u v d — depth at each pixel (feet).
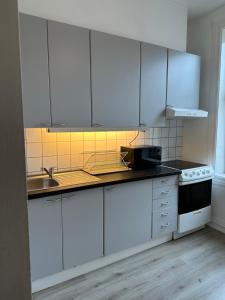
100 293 6.24
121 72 7.40
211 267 7.32
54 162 7.69
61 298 6.08
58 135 7.68
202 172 9.16
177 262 7.58
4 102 1.69
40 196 5.74
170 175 8.23
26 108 5.94
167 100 8.66
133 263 7.55
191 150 10.71
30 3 6.19
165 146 10.58
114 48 7.17
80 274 6.98
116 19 7.60
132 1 7.87
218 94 9.40
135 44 7.59
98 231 6.89
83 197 6.51
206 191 9.46
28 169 7.25
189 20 10.19
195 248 8.42
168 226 8.52
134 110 7.85
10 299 1.83
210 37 9.48
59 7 6.61
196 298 6.05
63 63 6.35
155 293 6.23
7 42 1.67
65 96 6.48
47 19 6.04
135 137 9.52
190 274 7.00
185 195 8.75
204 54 9.80
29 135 7.14
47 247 6.09
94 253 6.90
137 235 7.74
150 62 8.02
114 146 8.97
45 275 6.16
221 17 8.98
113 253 7.50
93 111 7.00
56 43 6.19
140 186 7.61
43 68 6.07
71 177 7.25
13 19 1.69
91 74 6.84
